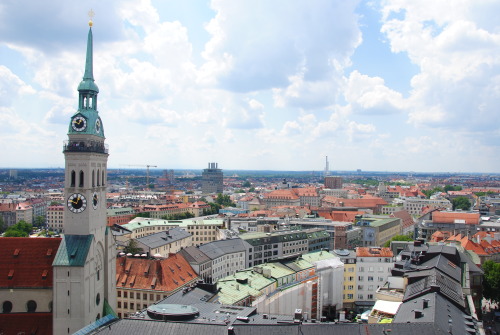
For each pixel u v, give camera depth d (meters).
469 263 149.12
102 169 116.94
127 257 157.50
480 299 145.75
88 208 108.31
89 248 107.19
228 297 117.31
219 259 193.38
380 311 105.56
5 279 107.12
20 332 103.94
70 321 104.56
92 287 109.44
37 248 111.25
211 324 75.38
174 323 75.75
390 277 128.00
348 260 177.25
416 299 99.00
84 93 112.75
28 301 107.25
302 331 75.62
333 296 169.38
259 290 130.38
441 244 163.25
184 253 177.25
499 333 144.75
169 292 141.00
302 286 150.50
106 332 74.56
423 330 76.62
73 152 107.69
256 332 74.44
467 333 82.12
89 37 115.06
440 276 114.31
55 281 104.25
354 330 76.75
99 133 114.38
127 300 145.00
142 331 74.50
